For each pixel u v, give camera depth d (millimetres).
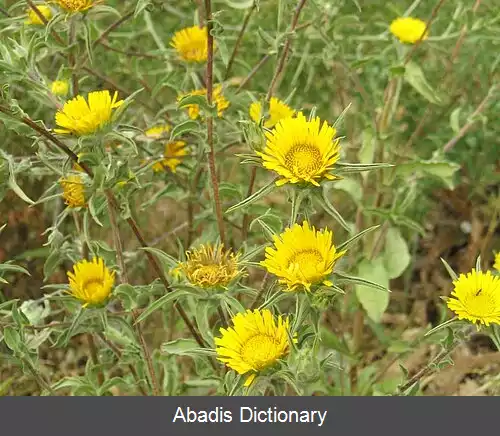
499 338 754
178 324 909
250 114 827
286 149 728
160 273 818
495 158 1041
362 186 944
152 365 857
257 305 814
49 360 980
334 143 724
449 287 1037
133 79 990
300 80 1045
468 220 1085
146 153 893
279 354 733
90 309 800
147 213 1010
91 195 793
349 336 987
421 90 924
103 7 812
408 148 1013
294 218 727
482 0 978
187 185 901
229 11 1012
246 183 1026
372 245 952
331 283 720
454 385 969
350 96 1048
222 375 814
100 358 886
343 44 969
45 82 814
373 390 919
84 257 865
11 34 913
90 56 815
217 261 770
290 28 845
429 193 1088
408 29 926
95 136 763
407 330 1016
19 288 998
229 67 888
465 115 1006
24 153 934
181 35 868
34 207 991
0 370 952
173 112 960
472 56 1023
